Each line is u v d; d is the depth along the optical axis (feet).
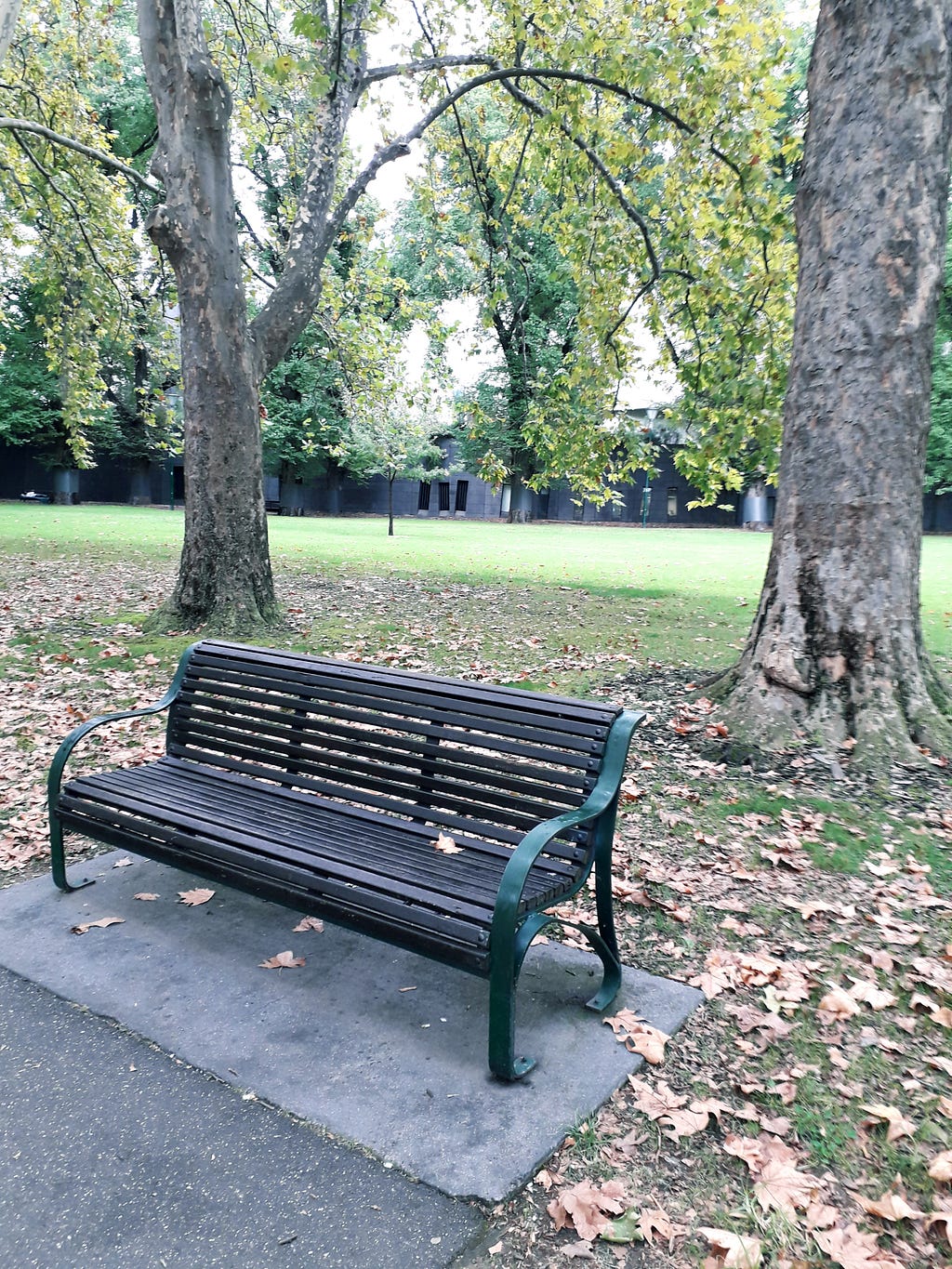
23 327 127.44
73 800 11.88
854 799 16.48
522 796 10.34
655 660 27.91
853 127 18.94
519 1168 7.32
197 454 30.09
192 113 28.04
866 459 18.97
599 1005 9.80
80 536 67.92
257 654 13.17
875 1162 7.65
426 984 10.27
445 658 27.68
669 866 13.85
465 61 34.94
